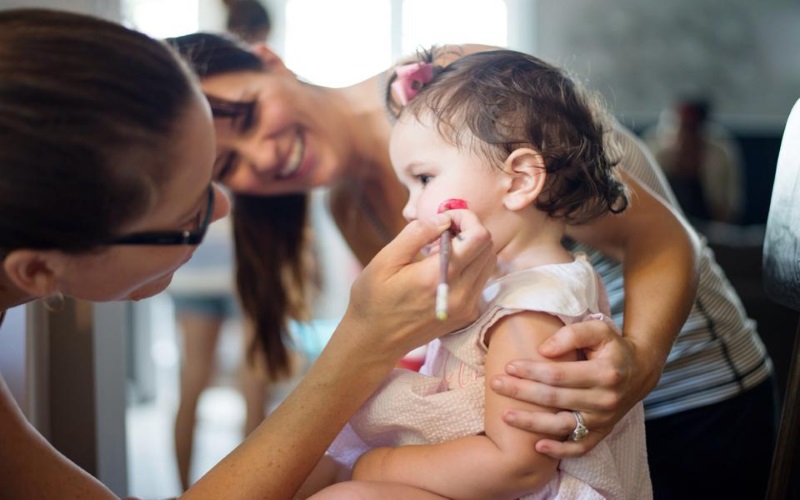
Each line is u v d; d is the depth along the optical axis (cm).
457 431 89
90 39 70
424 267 81
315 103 124
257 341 171
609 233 111
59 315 143
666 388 122
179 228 79
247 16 149
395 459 90
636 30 553
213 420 308
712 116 558
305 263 165
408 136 97
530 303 87
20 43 68
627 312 99
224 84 120
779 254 93
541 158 92
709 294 121
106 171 68
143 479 254
